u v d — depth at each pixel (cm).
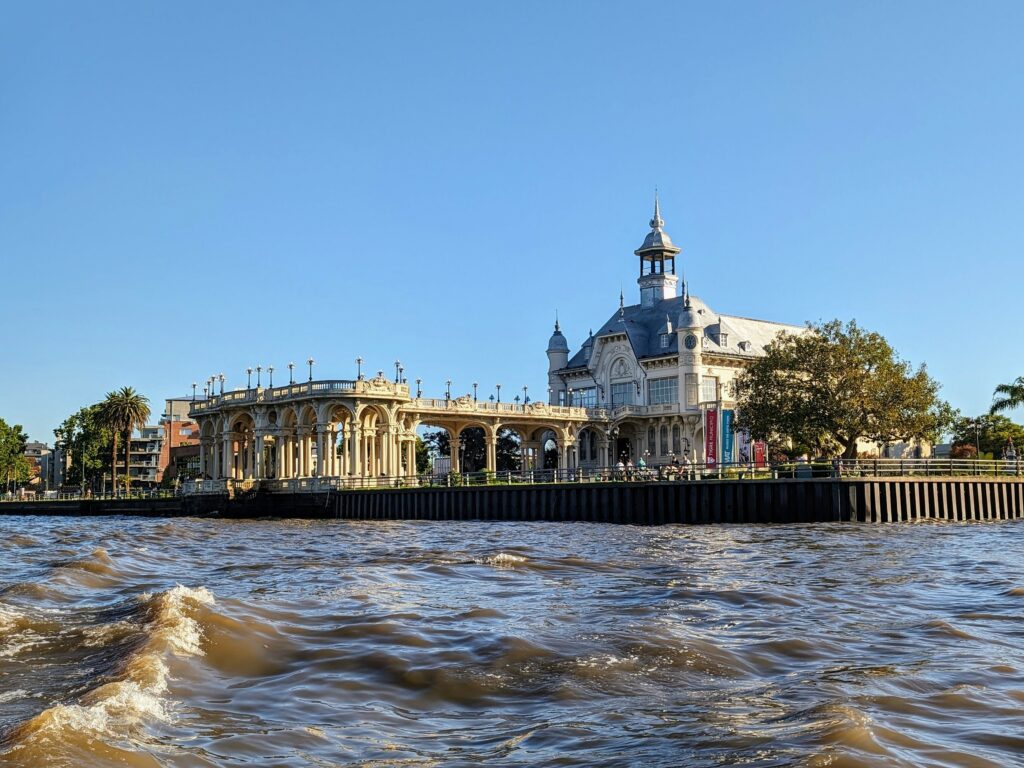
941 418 8975
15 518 12106
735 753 1292
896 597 2753
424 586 2914
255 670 1808
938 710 1520
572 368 14100
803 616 2377
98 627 2150
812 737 1339
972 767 1238
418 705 1597
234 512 10881
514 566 3441
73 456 19825
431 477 10012
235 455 12838
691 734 1396
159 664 1733
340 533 6400
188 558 4156
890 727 1396
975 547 4534
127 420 16112
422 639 2041
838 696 1588
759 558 3931
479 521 8231
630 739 1384
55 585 2859
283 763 1285
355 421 10950
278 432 11662
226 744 1346
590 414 12550
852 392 8725
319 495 10531
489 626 2180
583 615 2344
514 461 16575
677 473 7812
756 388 9225
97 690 1549
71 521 10362
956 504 7212
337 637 2069
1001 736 1378
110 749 1252
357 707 1571
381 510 9581
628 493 7488
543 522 7725
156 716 1458
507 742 1388
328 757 1317
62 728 1306
